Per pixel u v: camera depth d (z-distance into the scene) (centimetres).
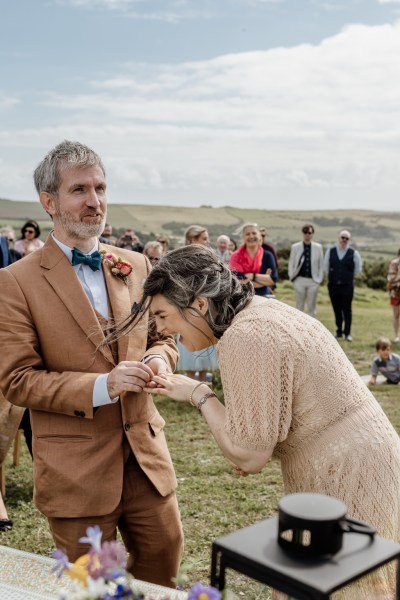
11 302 252
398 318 1271
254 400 207
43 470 256
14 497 501
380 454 217
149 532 269
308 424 217
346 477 216
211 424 225
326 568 132
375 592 211
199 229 841
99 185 258
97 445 256
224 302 219
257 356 207
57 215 259
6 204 9781
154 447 271
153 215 11656
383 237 12100
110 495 254
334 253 1284
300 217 13212
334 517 135
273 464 575
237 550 138
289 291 2259
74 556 255
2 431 452
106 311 267
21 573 202
